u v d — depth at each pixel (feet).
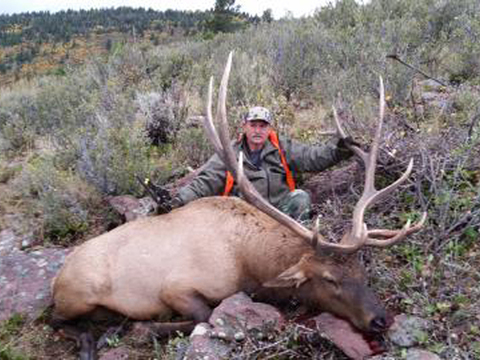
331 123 20.83
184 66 31.71
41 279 15.96
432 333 11.04
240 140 16.12
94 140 20.79
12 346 13.80
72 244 17.99
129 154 19.98
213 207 13.93
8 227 19.02
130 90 27.32
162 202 15.47
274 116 21.29
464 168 14.99
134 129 20.94
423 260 12.85
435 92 20.97
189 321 13.17
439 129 16.49
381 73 21.21
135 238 13.99
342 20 36.32
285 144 16.16
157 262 13.46
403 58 22.72
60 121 27.68
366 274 12.03
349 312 11.43
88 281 13.80
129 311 13.73
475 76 22.75
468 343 10.71
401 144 15.64
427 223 13.79
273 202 15.98
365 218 14.67
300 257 12.35
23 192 20.47
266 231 13.00
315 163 15.79
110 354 12.92
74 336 14.15
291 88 26.14
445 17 29.86
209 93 13.71
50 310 14.98
